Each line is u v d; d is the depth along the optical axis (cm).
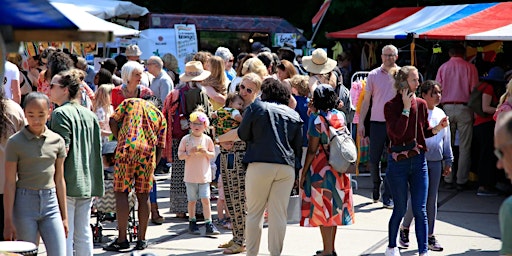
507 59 1419
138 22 1919
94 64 1698
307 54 1923
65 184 693
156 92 1311
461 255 894
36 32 407
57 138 660
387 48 1143
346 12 2025
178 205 1064
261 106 780
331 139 807
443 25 1334
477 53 1479
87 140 729
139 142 877
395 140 821
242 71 1077
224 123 910
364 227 1038
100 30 408
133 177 889
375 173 1186
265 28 2025
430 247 912
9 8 404
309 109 909
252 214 795
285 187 785
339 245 942
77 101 736
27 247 571
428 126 832
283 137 780
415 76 806
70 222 722
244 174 891
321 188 813
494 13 1361
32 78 1260
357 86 1267
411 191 838
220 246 918
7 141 655
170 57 1545
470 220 1083
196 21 1945
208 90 1069
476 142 1316
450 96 1280
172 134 1035
